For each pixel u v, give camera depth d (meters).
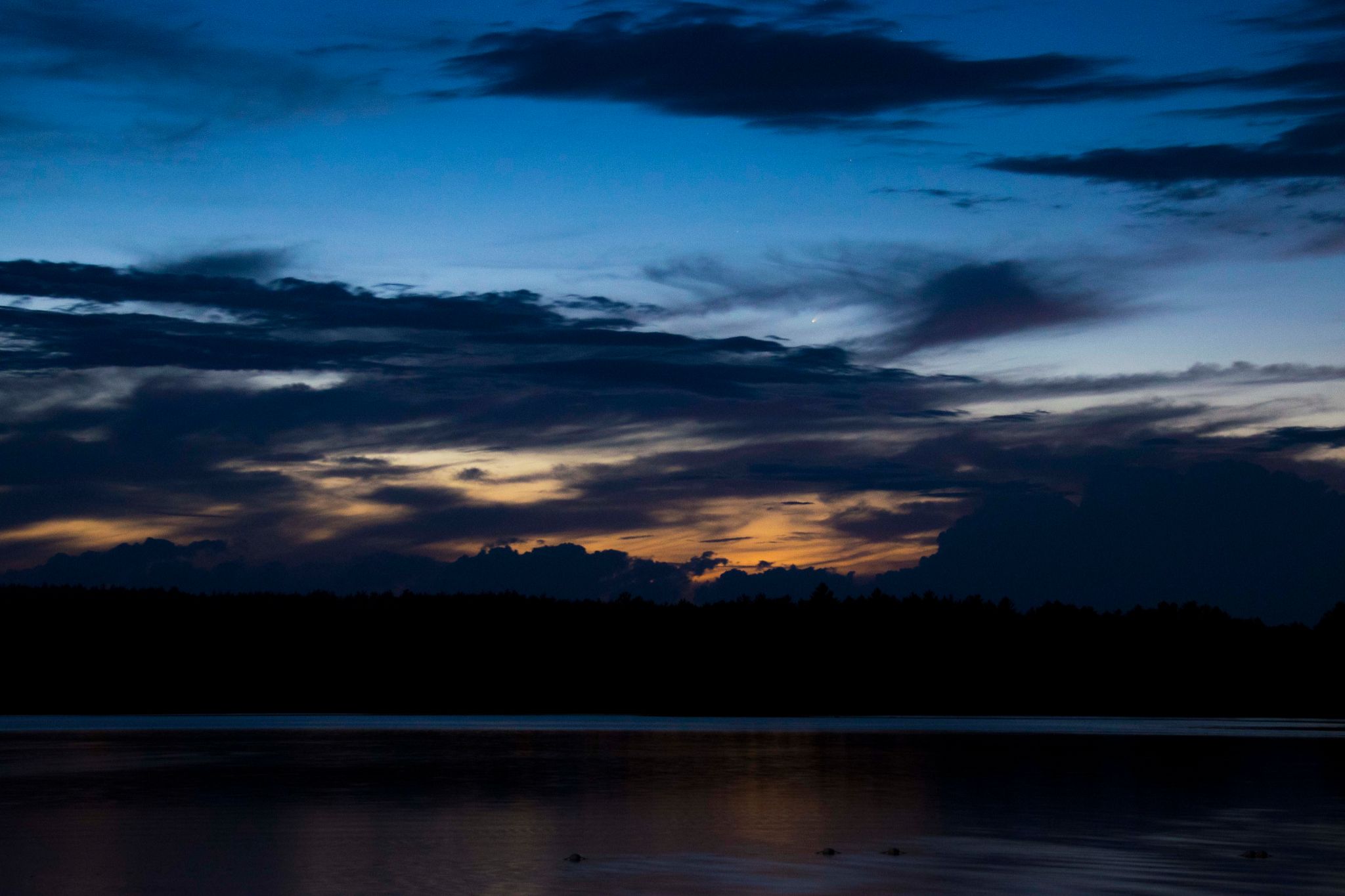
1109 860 26.58
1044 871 25.11
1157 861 26.39
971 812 35.31
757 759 56.78
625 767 51.62
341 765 52.41
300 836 29.95
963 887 23.33
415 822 32.81
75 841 29.09
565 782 44.38
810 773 49.12
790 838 29.80
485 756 58.25
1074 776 47.91
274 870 25.08
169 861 26.22
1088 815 34.56
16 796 39.12
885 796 39.75
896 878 24.34
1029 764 54.31
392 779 45.69
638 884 23.64
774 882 23.92
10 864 25.66
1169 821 33.41
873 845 28.75
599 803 37.31
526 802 37.59
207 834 30.34
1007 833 30.81
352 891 22.89
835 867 25.55
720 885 23.59
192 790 40.94
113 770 49.19
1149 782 45.31
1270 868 25.52
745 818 33.84
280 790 41.25
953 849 28.14
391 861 26.22
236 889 23.02
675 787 42.78
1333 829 31.69
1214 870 25.17
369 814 34.56
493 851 27.59
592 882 23.89
